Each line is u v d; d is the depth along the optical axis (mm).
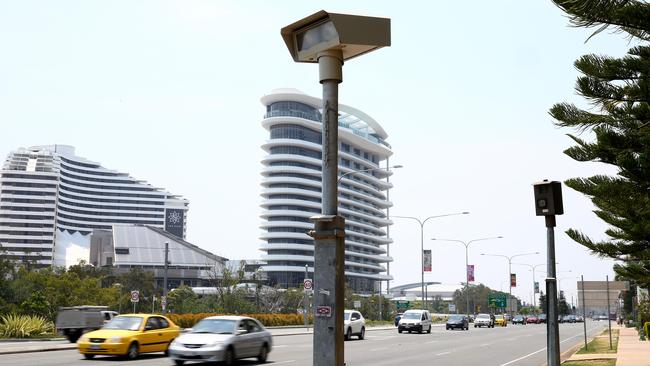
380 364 21594
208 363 20297
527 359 24859
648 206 15461
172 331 23266
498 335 48062
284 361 21656
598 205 17141
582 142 14664
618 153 13594
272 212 179750
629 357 24578
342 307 5488
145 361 20703
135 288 95938
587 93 12969
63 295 62688
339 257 5492
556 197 9945
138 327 21922
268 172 182750
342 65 5836
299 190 180000
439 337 43281
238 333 20000
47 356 22812
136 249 160875
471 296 184250
